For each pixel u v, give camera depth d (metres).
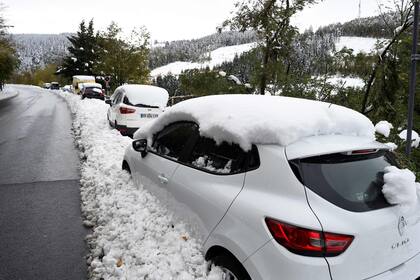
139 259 3.40
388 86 7.05
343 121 3.02
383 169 2.75
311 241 2.18
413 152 6.02
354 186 2.49
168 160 3.90
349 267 2.20
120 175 5.52
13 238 4.40
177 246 3.24
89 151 9.04
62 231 4.61
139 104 11.48
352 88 7.72
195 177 3.31
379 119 7.32
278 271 2.24
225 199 2.81
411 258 2.53
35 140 11.30
